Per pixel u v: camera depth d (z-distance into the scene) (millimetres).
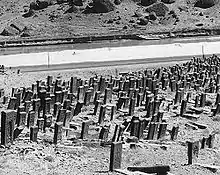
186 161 24531
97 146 26859
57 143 26312
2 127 23625
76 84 45656
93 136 29625
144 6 119875
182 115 36969
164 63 71875
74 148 25328
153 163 23688
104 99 40125
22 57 72375
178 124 34219
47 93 38625
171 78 48969
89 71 64750
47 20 113250
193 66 58406
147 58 75562
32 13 116688
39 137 27266
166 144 28750
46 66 67562
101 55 76062
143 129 30641
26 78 57188
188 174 20828
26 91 40531
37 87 43875
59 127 26625
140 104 40406
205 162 24141
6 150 22422
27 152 22297
